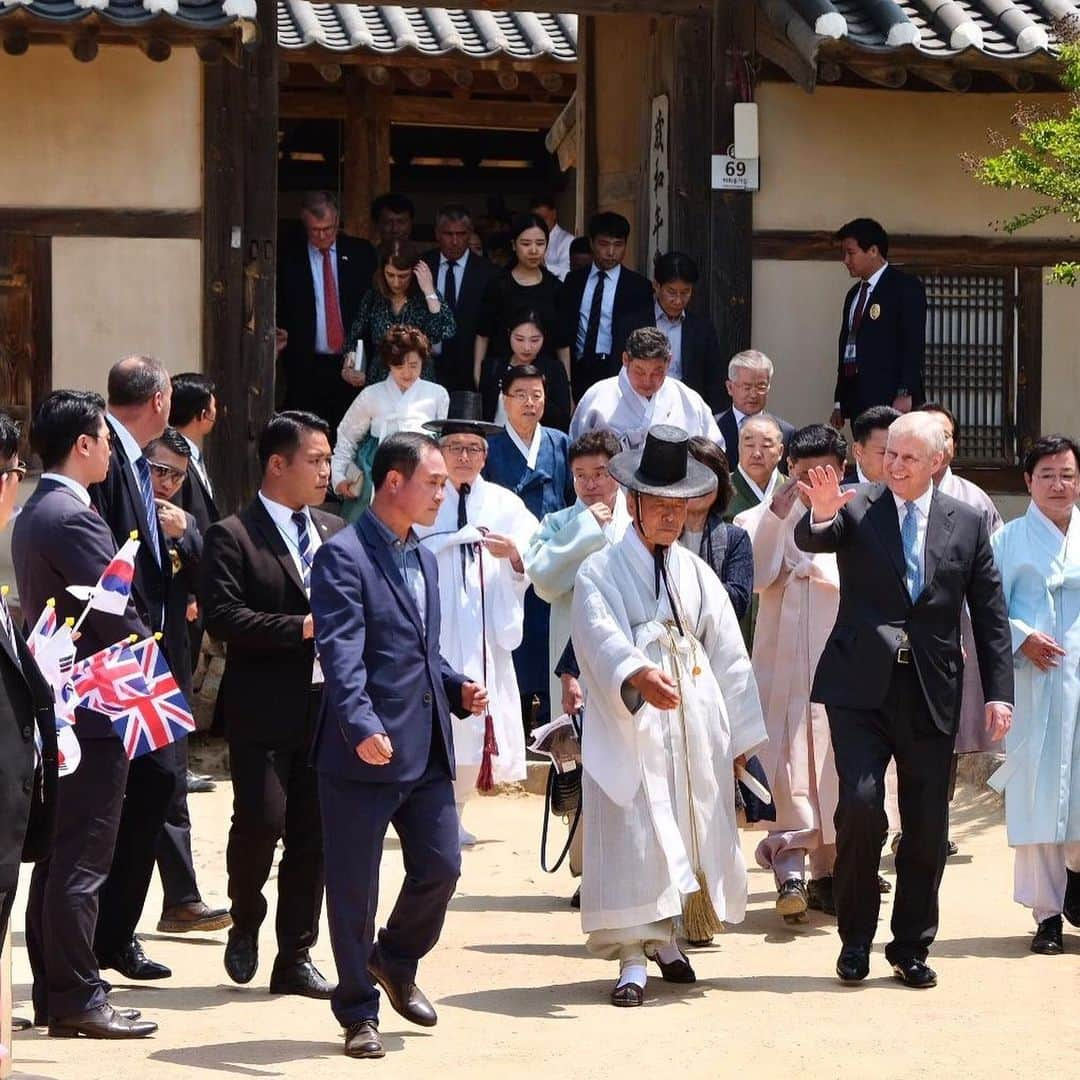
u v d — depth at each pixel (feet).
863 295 59.88
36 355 58.23
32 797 27.61
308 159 94.38
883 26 56.70
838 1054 30.07
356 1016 30.04
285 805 33.81
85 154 58.34
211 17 53.26
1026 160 54.60
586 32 73.56
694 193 62.23
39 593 31.50
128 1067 28.89
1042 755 37.88
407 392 55.31
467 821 51.08
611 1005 33.37
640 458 35.32
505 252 74.33
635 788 33.81
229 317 58.70
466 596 45.91
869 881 34.91
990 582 35.99
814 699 35.70
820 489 35.42
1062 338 63.82
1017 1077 28.91
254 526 34.04
